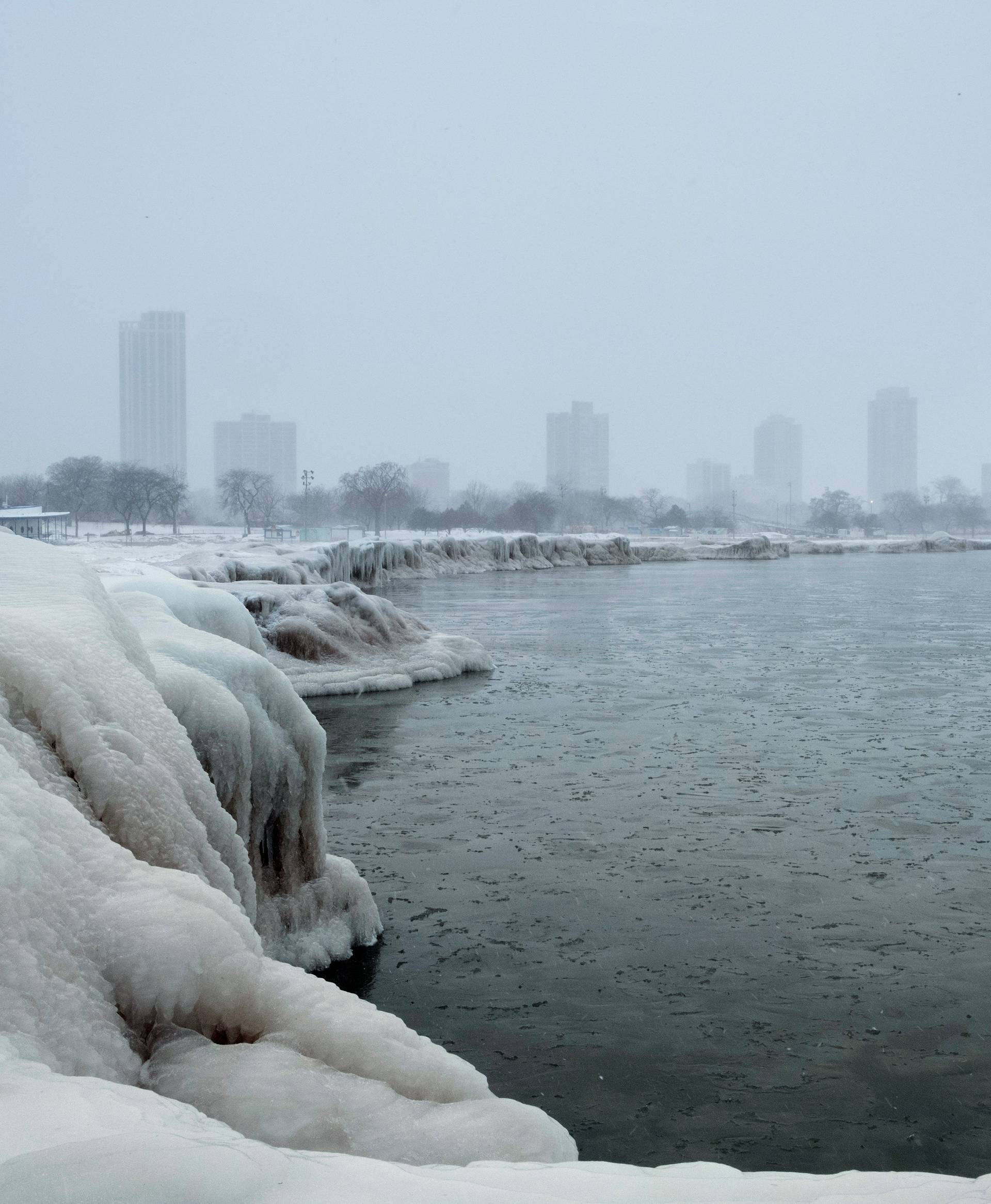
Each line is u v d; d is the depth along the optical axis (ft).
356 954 22.17
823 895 25.77
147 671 17.79
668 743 43.83
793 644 79.51
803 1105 16.56
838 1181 6.68
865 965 21.77
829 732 46.06
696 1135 15.71
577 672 64.85
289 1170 5.77
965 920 24.14
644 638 83.92
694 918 24.27
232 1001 9.85
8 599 15.99
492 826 31.58
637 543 315.58
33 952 8.84
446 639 67.51
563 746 43.24
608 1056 18.07
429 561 186.29
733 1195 6.35
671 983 20.93
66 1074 7.89
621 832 30.89
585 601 123.54
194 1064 9.04
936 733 45.80
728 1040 18.63
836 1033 18.90
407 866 27.86
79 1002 8.86
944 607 114.73
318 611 62.69
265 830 21.49
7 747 12.20
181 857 13.17
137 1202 5.10
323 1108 8.68
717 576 181.88
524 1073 17.52
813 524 616.39
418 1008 19.83
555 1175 6.49
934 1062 17.89
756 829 31.22
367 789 36.14
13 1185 5.12
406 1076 9.77
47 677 13.29
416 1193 5.68
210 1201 5.28
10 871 9.04
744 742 44.06
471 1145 8.75
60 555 18.65
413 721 48.75
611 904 25.16
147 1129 5.94
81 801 12.62
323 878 22.41
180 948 9.61
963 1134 15.78
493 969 21.54
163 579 29.43
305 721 22.09
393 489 449.89
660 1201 6.20
